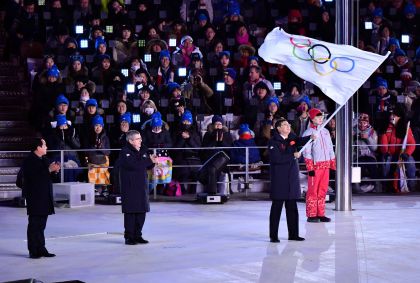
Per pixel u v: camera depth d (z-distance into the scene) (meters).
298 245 16.61
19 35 29.23
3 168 25.67
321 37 30.25
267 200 24.62
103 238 17.80
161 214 21.66
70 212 22.06
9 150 26.56
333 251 15.85
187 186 26.06
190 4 31.17
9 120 27.56
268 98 26.73
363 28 30.88
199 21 29.61
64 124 24.81
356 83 18.27
